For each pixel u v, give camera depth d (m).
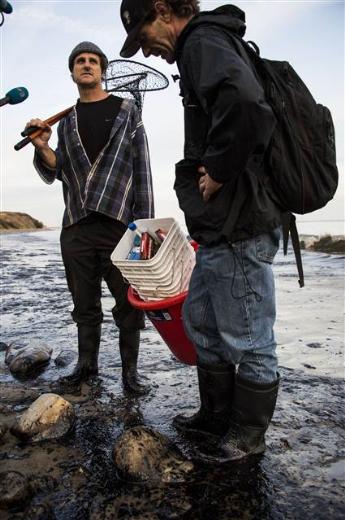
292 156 2.08
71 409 2.71
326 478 2.18
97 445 2.50
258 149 1.91
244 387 2.34
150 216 3.40
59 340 4.58
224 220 2.14
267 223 2.13
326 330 4.83
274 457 2.37
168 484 2.13
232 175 1.96
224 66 1.86
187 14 2.21
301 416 2.83
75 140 3.32
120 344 3.38
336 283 8.00
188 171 2.35
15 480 2.01
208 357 2.53
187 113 2.23
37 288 8.02
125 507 1.97
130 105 3.42
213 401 2.59
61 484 2.14
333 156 2.16
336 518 1.89
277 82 2.10
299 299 6.62
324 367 3.70
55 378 3.55
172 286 2.70
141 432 2.34
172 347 2.90
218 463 2.31
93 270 3.39
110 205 3.24
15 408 2.99
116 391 3.26
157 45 2.30
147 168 3.41
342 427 2.70
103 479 2.17
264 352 2.30
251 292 2.22
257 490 2.09
